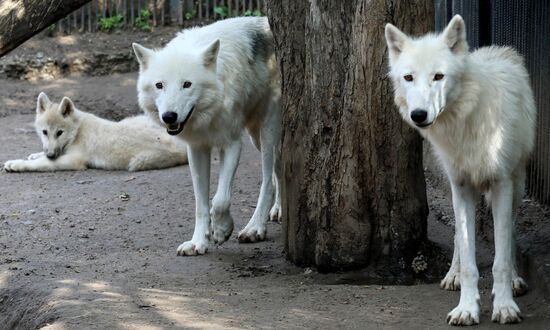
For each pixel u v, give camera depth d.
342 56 7.38
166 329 6.05
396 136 7.30
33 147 14.14
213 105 8.14
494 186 6.07
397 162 7.35
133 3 20.27
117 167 12.63
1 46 7.41
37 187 11.59
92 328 6.12
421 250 7.54
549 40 7.80
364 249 7.48
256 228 8.84
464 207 6.13
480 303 6.52
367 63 7.17
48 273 7.89
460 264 6.24
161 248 8.75
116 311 6.52
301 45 7.65
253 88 8.73
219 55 8.36
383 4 7.07
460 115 5.86
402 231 7.44
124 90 17.78
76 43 19.58
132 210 10.26
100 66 18.97
